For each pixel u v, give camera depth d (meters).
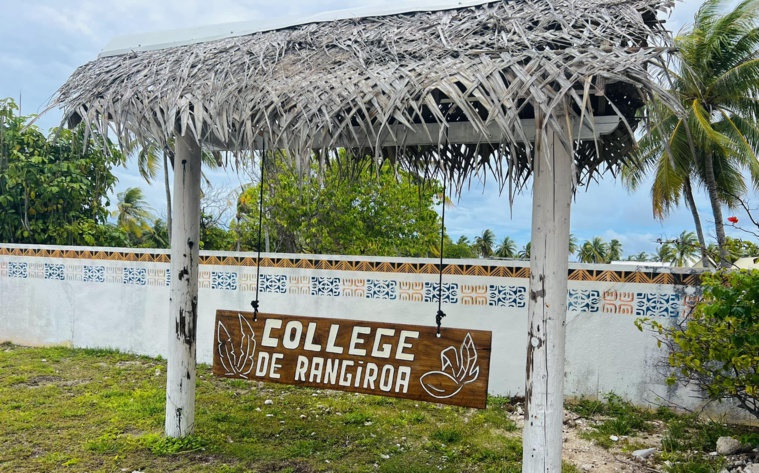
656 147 12.91
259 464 4.04
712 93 12.39
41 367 6.86
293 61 3.56
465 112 2.63
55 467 3.92
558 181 2.94
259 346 4.00
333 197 11.08
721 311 3.68
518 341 6.07
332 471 3.98
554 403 2.99
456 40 3.17
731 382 4.27
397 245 11.89
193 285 4.24
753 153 12.35
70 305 7.99
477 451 4.45
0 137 9.85
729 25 12.14
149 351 7.55
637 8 2.90
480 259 6.26
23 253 8.23
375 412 5.46
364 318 6.64
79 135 9.86
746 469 3.89
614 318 5.79
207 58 3.77
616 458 4.40
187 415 4.30
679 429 4.93
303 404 5.71
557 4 3.16
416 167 4.53
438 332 3.53
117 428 4.71
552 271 2.96
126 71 3.87
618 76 2.42
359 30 3.68
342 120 3.09
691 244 5.46
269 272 7.11
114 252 7.79
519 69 2.68
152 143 3.71
